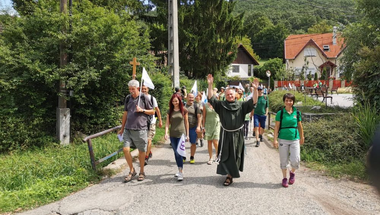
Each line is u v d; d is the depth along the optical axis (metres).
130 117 5.35
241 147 5.07
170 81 14.80
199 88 22.16
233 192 4.68
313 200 4.29
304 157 6.57
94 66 8.87
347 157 6.11
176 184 5.12
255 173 5.74
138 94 5.48
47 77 7.70
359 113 6.91
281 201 4.28
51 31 8.28
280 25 70.44
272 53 72.00
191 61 23.75
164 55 23.19
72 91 8.54
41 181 5.09
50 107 9.01
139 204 4.27
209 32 22.42
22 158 6.93
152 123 6.68
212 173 5.79
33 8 9.31
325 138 6.78
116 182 5.29
